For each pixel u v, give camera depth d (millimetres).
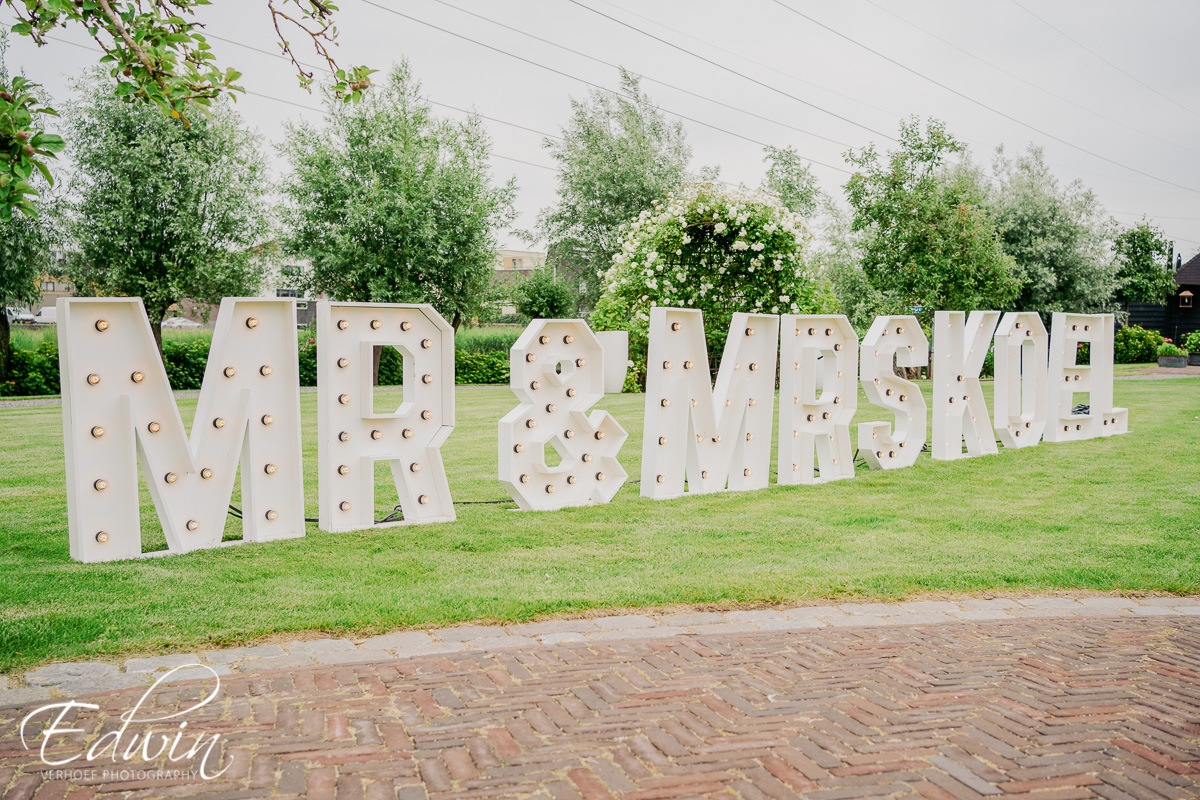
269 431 6543
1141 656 4273
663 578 5461
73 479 5695
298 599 4902
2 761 3008
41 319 35188
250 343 6422
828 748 3150
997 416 11492
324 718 3381
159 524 7254
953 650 4320
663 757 3061
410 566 5738
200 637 4277
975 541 6586
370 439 6988
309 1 4785
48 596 4836
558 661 4051
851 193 22531
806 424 9289
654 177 33750
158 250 24219
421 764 2992
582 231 35344
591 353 8141
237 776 2898
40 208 21984
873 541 6559
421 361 7215
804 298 17156
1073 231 30094
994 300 23016
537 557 6020
